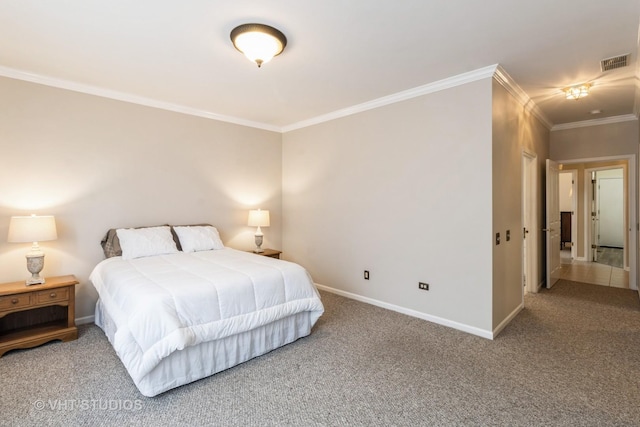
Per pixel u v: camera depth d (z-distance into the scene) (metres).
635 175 4.53
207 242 3.84
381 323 3.31
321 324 3.30
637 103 3.91
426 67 2.91
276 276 2.72
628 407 1.96
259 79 3.19
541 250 4.75
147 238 3.43
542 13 2.09
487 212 2.96
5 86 2.95
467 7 2.03
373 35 2.36
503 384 2.21
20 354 2.62
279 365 2.47
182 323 2.11
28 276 3.08
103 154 3.50
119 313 2.27
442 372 2.36
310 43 2.48
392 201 3.69
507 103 3.29
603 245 8.98
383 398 2.06
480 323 3.01
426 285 3.40
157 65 2.87
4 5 1.99
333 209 4.38
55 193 3.22
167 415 1.89
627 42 2.48
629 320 3.39
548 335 3.02
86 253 3.40
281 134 5.18
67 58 2.74
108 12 2.08
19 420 1.83
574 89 3.39
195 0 1.95
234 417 1.88
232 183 4.60
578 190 6.89
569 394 2.09
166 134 3.95
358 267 4.09
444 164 3.24
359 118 4.02
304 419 1.86
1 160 2.94
